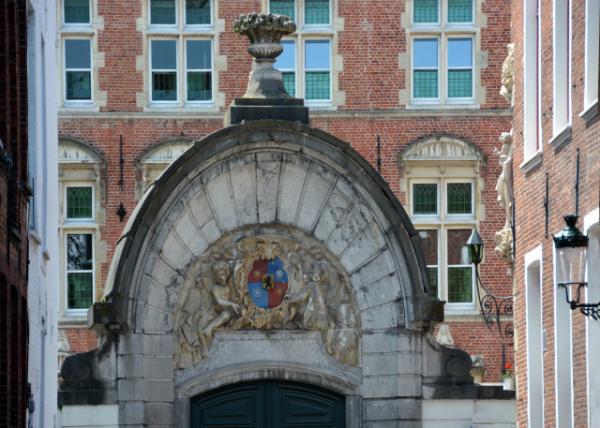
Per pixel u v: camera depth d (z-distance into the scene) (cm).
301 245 3588
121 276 3497
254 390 3584
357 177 3562
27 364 3416
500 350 6331
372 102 6456
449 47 6481
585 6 3547
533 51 4097
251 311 3566
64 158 6366
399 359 3566
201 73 6450
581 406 3600
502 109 6444
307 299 3578
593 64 3516
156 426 3531
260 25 3612
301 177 3575
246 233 3575
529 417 4081
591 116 3494
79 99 6412
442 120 6444
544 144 3912
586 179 3538
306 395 3588
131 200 6384
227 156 3541
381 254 3578
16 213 3197
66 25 6406
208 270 3566
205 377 3544
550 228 3853
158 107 6412
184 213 3541
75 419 3494
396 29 6475
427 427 3559
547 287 3884
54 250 4075
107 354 3519
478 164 6425
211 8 6462
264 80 3609
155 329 3534
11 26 3269
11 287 3167
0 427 3108
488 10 6481
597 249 3503
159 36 6438
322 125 6438
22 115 3422
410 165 6425
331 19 6462
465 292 6391
